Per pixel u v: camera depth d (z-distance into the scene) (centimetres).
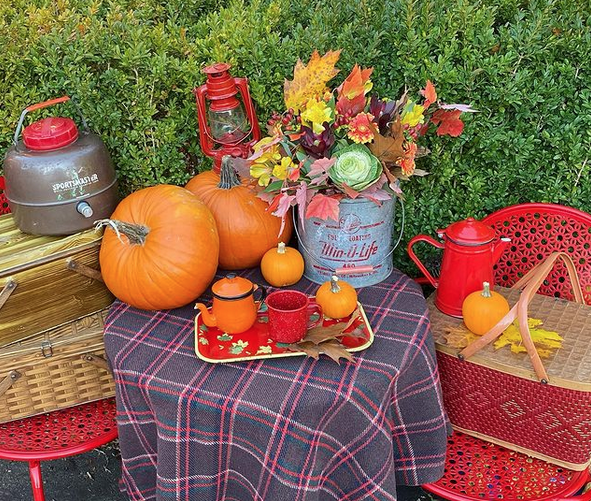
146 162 216
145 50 205
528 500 167
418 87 204
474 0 207
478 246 181
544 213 204
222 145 200
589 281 201
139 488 175
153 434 166
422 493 221
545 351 175
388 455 156
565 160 206
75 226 188
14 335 185
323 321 171
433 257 227
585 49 193
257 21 216
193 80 210
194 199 184
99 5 237
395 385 163
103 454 247
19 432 189
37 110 209
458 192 217
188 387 152
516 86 197
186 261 174
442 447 174
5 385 186
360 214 175
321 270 188
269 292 188
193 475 157
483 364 175
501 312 177
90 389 198
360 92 169
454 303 190
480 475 177
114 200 195
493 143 204
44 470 241
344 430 151
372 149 168
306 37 209
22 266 177
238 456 154
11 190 187
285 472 146
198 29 224
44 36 204
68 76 205
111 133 215
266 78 212
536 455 180
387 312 176
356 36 209
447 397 188
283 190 170
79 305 192
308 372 154
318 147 170
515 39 195
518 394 174
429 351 169
